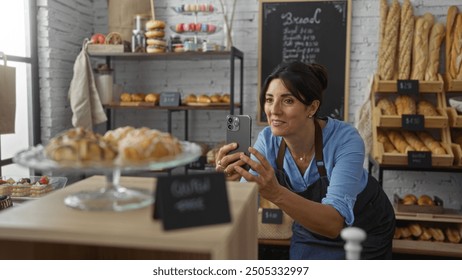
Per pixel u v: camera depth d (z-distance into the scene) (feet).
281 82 4.82
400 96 9.78
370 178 5.85
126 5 10.42
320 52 10.60
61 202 2.79
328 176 5.21
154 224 2.34
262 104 5.19
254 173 4.91
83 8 11.25
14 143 10.01
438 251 8.75
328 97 10.66
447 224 9.66
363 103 10.00
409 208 9.35
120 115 11.64
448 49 9.61
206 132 11.39
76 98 9.82
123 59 11.28
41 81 10.11
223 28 10.57
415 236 9.34
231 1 10.94
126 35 10.48
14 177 6.93
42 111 10.19
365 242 5.54
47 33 9.93
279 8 10.68
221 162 4.32
